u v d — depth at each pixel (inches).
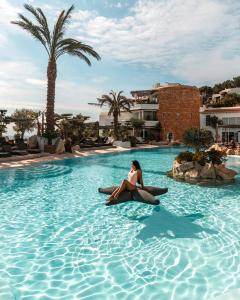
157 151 1363.2
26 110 1406.3
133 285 193.8
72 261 227.6
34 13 1031.6
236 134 1929.1
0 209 371.2
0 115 1018.7
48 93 1091.3
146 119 2185.0
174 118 2122.3
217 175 577.6
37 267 217.0
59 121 1264.8
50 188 504.7
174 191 484.1
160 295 182.5
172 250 248.1
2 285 189.8
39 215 347.6
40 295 181.6
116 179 603.8
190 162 618.2
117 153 1229.1
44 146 1023.0
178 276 204.8
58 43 1079.0
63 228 303.1
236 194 460.8
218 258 232.7
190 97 2150.6
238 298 160.6
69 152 1101.1
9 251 245.0
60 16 1052.5
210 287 191.2
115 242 266.2
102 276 204.8
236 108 1966.0
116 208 380.8
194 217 342.6
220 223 319.6
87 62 1127.6
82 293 184.4
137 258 233.3
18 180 563.2
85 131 1692.9
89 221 327.0
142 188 375.2
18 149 975.0
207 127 2121.1
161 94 2148.1
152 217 343.0
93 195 455.5
